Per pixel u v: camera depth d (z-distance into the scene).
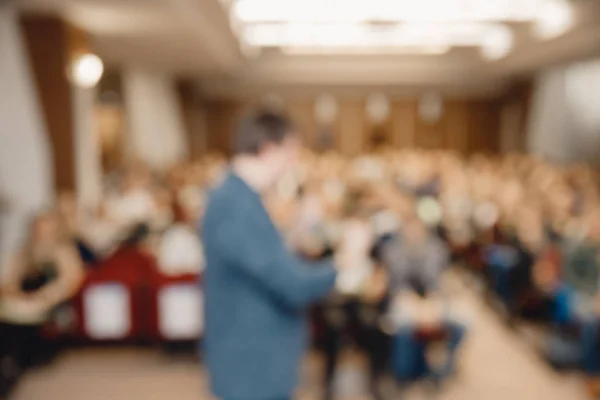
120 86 11.67
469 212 7.89
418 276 4.38
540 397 4.23
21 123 6.02
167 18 6.59
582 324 4.38
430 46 12.58
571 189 8.55
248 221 1.39
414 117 18.11
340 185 10.00
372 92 17.25
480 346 5.23
